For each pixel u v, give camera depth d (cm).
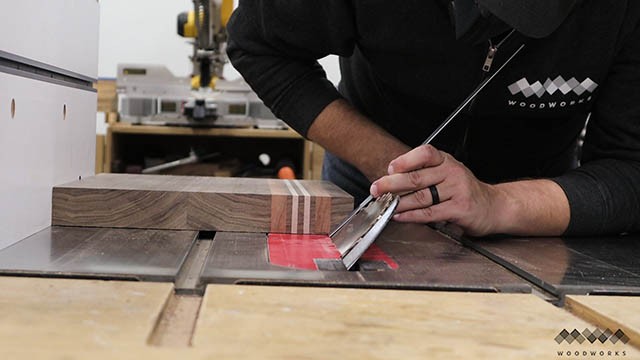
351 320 46
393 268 67
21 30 75
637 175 94
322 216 87
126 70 247
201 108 237
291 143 290
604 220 91
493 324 47
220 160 278
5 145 69
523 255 78
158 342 43
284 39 100
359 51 111
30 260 63
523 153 118
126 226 85
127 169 252
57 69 89
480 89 90
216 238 81
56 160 87
